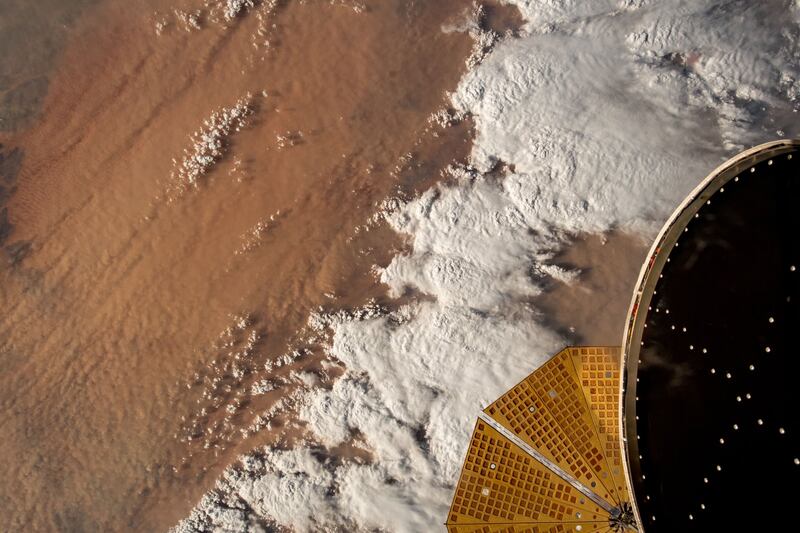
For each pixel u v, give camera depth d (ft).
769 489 11.27
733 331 12.63
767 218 12.57
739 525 11.80
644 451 14.34
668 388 13.94
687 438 13.26
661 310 14.47
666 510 13.60
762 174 12.94
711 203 13.85
